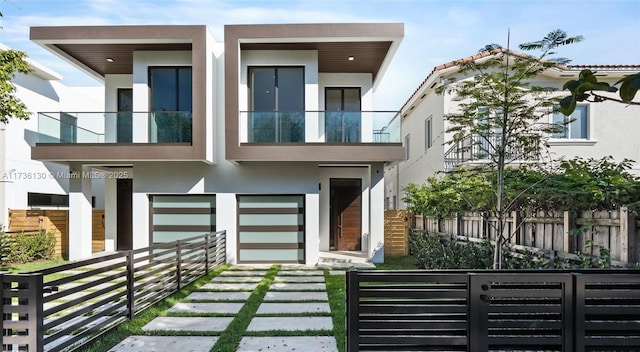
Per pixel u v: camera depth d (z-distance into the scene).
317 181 10.20
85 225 10.32
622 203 4.21
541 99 5.29
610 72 10.48
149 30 9.24
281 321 4.90
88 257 10.39
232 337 4.26
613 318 2.86
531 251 5.46
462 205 8.12
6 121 8.82
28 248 10.07
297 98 10.16
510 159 5.82
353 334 2.92
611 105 11.34
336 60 10.60
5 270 8.73
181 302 5.96
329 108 11.58
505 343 2.87
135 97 10.03
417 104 14.75
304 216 10.34
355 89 11.66
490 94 5.25
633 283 2.82
